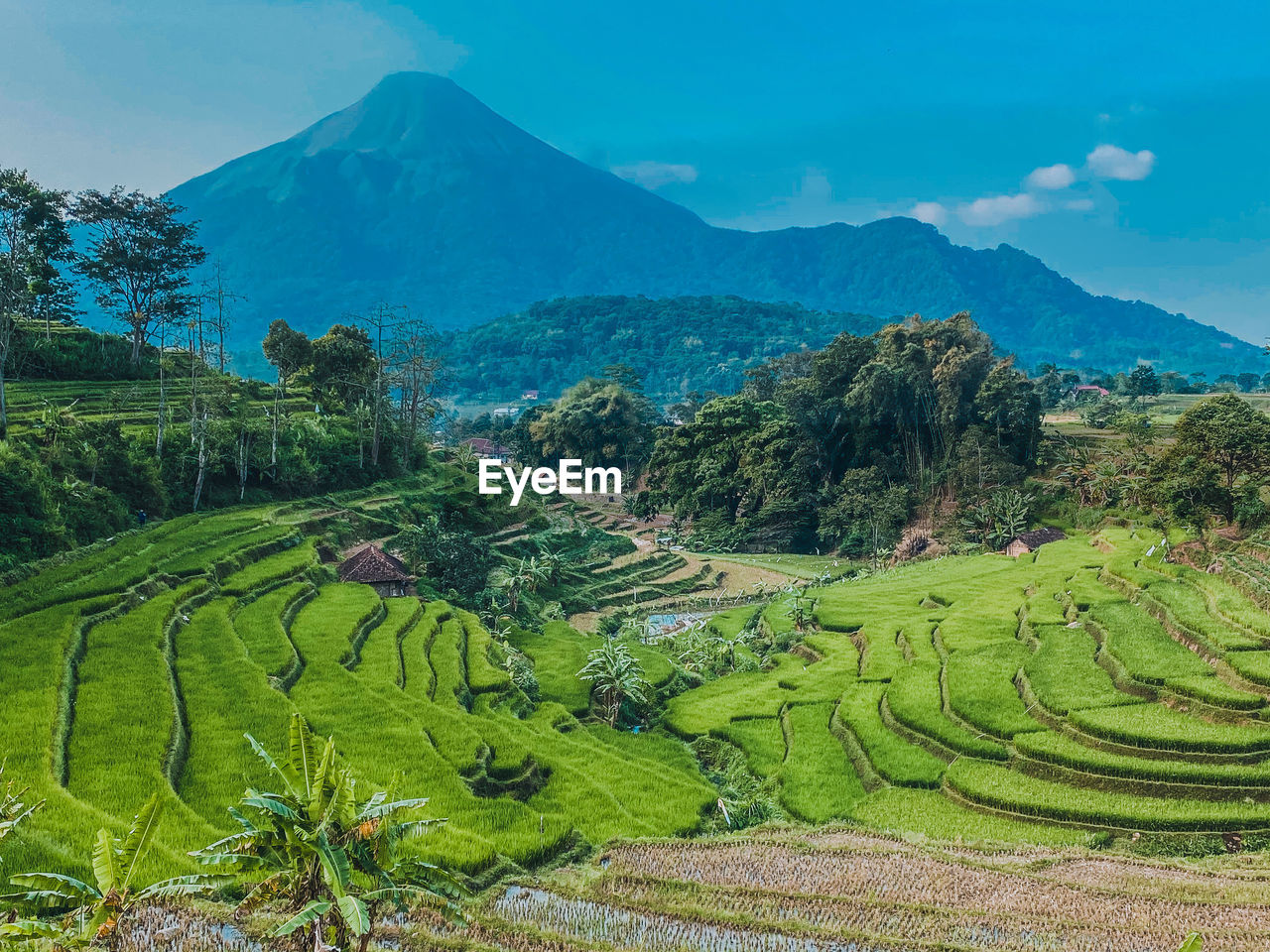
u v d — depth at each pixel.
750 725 52.25
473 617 65.19
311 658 47.91
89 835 26.09
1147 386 178.12
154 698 37.62
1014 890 30.42
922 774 42.88
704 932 26.95
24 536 51.56
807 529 122.25
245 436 80.50
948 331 122.06
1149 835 36.31
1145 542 81.62
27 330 85.88
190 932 23.47
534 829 32.62
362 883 18.67
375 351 118.75
